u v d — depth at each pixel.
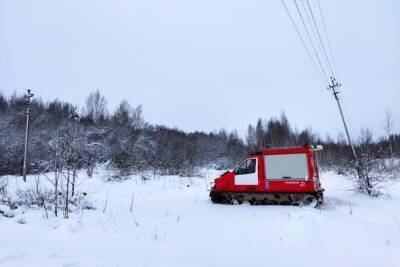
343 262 5.24
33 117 34.50
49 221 8.54
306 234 6.73
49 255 5.13
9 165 26.16
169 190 17.42
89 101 49.22
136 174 24.06
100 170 23.83
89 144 27.84
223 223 8.05
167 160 28.47
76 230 7.40
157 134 44.53
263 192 12.51
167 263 4.89
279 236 6.76
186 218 8.99
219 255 5.63
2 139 29.03
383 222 8.66
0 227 7.62
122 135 38.53
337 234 6.71
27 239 6.60
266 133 60.19
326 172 33.41
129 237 6.88
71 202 11.24
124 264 4.71
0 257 4.90
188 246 6.22
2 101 41.75
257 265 5.09
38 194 11.58
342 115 21.02
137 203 12.66
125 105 54.81
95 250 5.81
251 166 12.98
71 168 12.50
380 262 5.19
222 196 13.23
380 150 18.66
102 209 10.98
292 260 5.36
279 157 12.59
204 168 36.62
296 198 12.05
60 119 24.89
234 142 62.31
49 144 24.52
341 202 12.94
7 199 11.33
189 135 60.97
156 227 7.83
